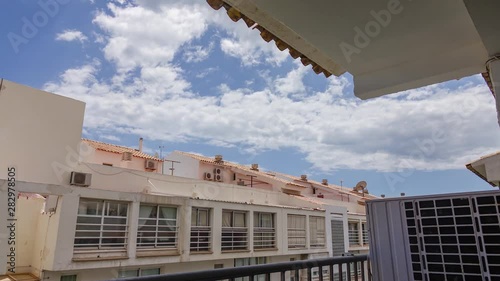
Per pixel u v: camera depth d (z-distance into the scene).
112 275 11.70
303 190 26.42
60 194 10.84
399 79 3.36
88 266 11.04
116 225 12.16
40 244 11.59
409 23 2.72
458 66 3.05
